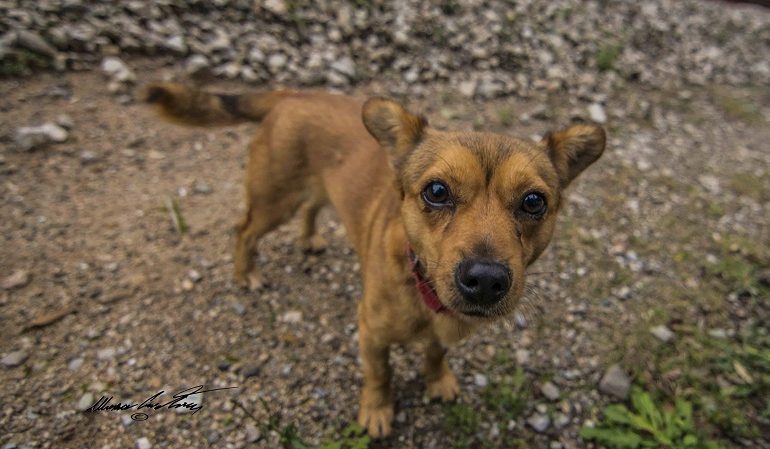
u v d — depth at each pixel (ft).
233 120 1.31
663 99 2.58
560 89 2.44
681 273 1.52
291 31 2.32
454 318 0.90
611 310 1.38
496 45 2.58
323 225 1.63
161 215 1.51
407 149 0.94
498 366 1.22
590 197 1.81
